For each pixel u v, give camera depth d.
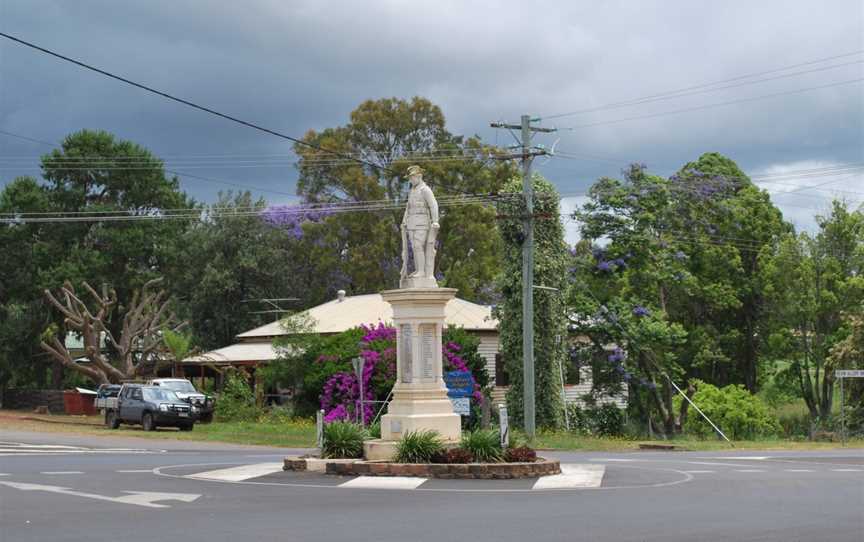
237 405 47.50
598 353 46.19
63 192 64.94
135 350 55.91
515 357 41.69
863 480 19.77
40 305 66.25
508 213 41.72
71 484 17.95
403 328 21.77
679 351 54.50
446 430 21.41
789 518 13.43
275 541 11.23
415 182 22.30
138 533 11.84
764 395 59.91
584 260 47.00
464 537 11.56
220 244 70.00
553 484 18.34
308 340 45.31
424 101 68.75
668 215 50.72
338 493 16.67
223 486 17.77
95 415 57.56
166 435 38.78
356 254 65.31
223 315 68.81
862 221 54.34
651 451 34.16
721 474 21.30
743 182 58.72
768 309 57.25
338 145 68.75
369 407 39.75
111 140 66.38
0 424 46.22
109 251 65.62
